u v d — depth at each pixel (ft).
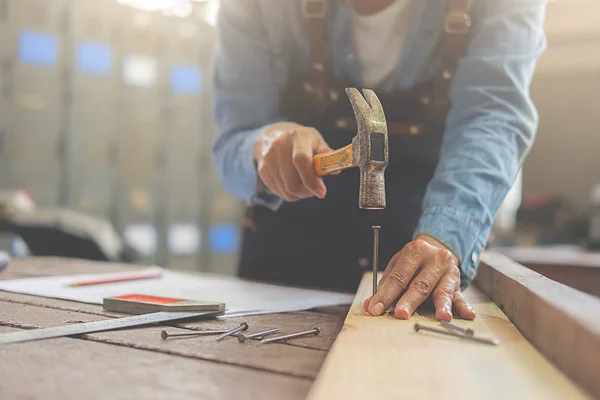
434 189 3.10
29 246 6.89
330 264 4.47
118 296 3.03
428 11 3.66
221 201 12.67
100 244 6.82
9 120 10.38
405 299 2.52
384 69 3.99
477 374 1.69
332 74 4.08
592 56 15.96
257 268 4.69
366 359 1.82
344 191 4.32
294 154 3.04
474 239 2.93
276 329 2.49
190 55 11.98
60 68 10.77
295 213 4.47
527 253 5.24
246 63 4.16
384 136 2.42
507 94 3.36
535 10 3.44
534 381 1.63
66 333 2.29
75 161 10.98
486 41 3.42
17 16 10.31
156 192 11.94
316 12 3.79
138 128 11.64
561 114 16.57
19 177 10.53
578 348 1.59
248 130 4.24
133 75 11.47
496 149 3.14
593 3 15.21
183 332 2.41
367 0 3.81
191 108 12.12
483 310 2.77
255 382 1.74
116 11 11.17
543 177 16.84
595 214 11.57
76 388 1.65
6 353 2.01
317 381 1.60
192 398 1.59
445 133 3.66
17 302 3.14
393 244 4.34
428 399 1.47
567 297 1.98
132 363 1.92
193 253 12.46
